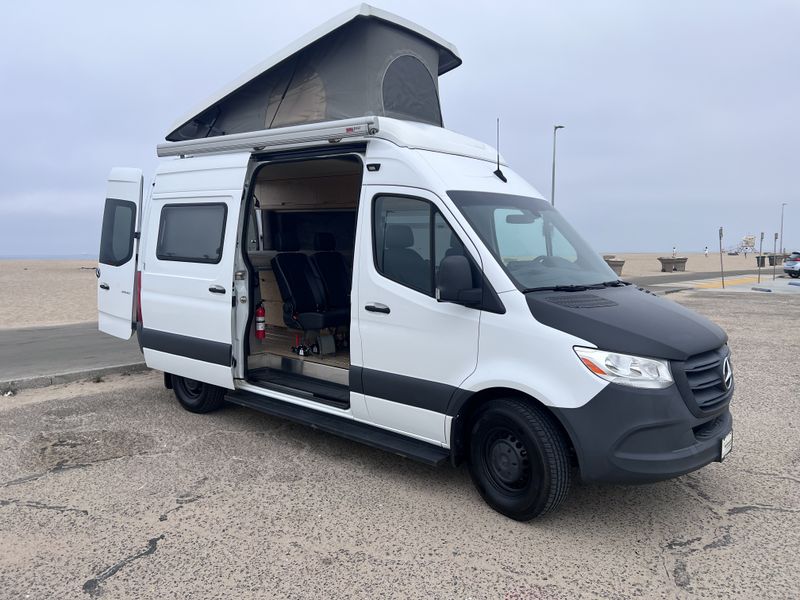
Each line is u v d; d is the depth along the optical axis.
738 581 3.47
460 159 5.05
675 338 3.87
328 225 8.03
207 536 3.94
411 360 4.54
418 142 4.82
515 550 3.80
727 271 40.16
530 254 4.57
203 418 6.43
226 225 5.87
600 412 3.71
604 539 3.94
